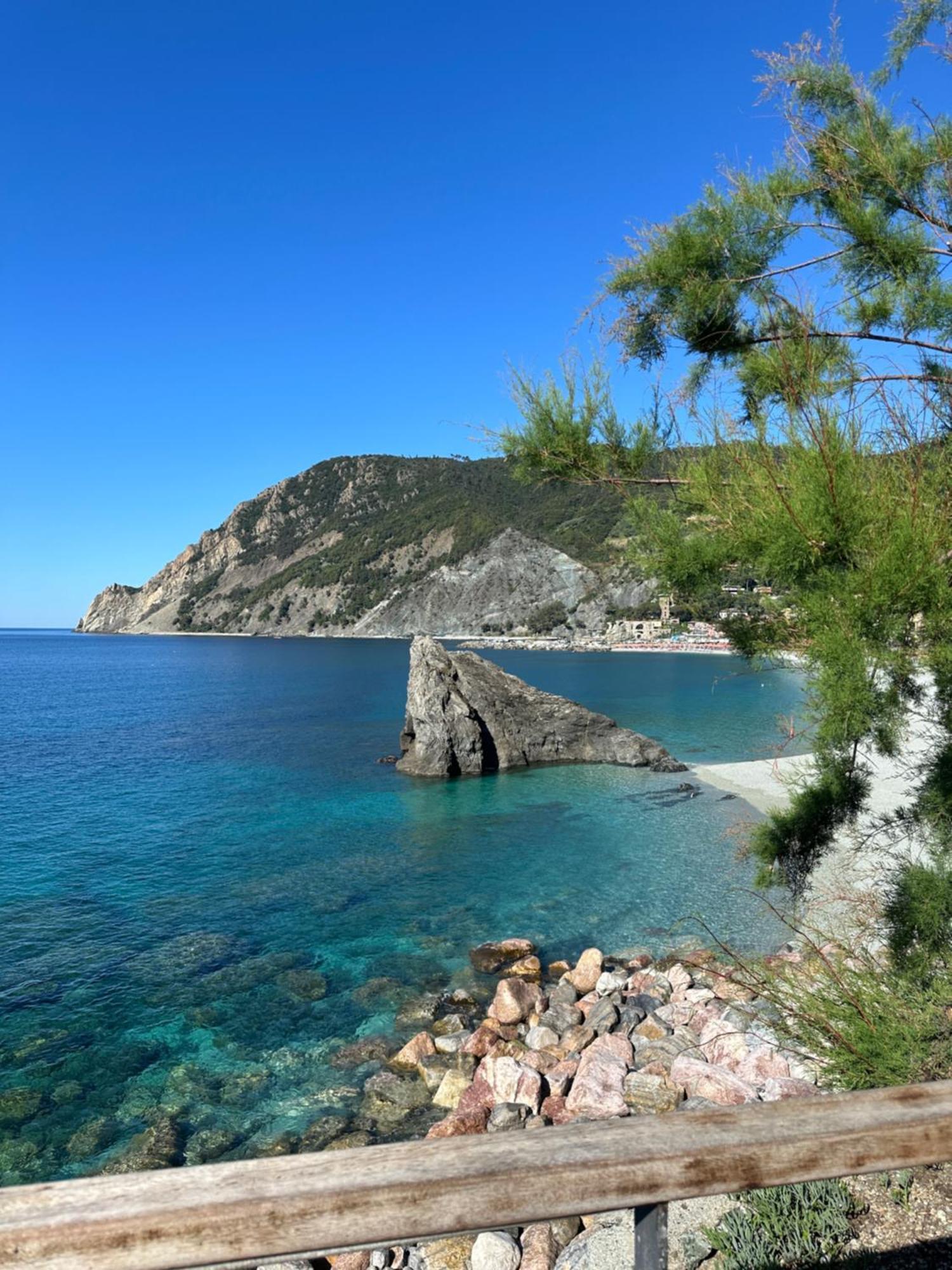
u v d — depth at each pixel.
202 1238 1.51
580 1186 1.69
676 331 5.08
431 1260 6.00
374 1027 12.56
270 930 16.75
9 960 15.12
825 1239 4.14
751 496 4.08
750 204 4.77
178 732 49.56
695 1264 4.40
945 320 4.70
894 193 4.73
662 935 16.19
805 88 4.70
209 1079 11.16
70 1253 1.46
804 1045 5.68
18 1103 10.64
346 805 29.08
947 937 4.98
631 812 27.53
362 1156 1.67
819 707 4.20
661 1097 8.16
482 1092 9.49
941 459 3.85
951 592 3.70
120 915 17.66
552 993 13.40
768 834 5.65
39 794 31.08
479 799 29.84
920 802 4.84
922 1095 2.03
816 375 4.23
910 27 4.61
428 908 18.08
